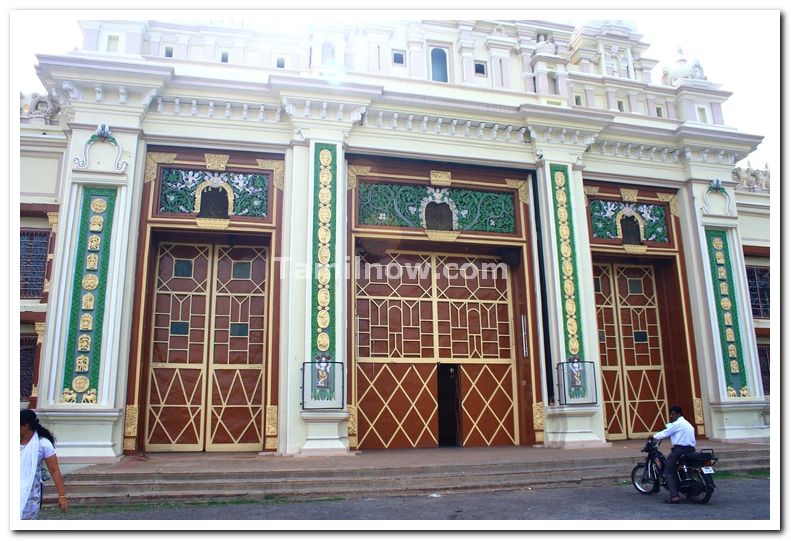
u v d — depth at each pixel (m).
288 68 11.98
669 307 13.34
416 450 10.82
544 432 11.41
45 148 10.80
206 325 10.97
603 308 13.28
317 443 9.65
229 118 10.91
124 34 10.85
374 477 7.82
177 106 10.67
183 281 11.05
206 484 7.45
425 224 11.80
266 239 11.18
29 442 4.73
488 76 13.05
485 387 12.09
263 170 11.03
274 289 10.54
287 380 9.99
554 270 11.70
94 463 8.71
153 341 10.66
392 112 11.48
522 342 12.12
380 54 12.51
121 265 9.69
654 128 13.02
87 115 10.11
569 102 13.14
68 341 9.30
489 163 12.05
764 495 7.52
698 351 12.71
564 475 8.40
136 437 9.64
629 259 13.49
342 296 10.45
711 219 13.14
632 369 13.12
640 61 14.85
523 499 7.26
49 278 10.27
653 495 7.50
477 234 11.98
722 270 12.96
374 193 11.68
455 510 6.62
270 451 9.91
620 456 9.16
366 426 11.25
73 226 9.70
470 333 12.25
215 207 10.78
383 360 11.63
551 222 11.90
